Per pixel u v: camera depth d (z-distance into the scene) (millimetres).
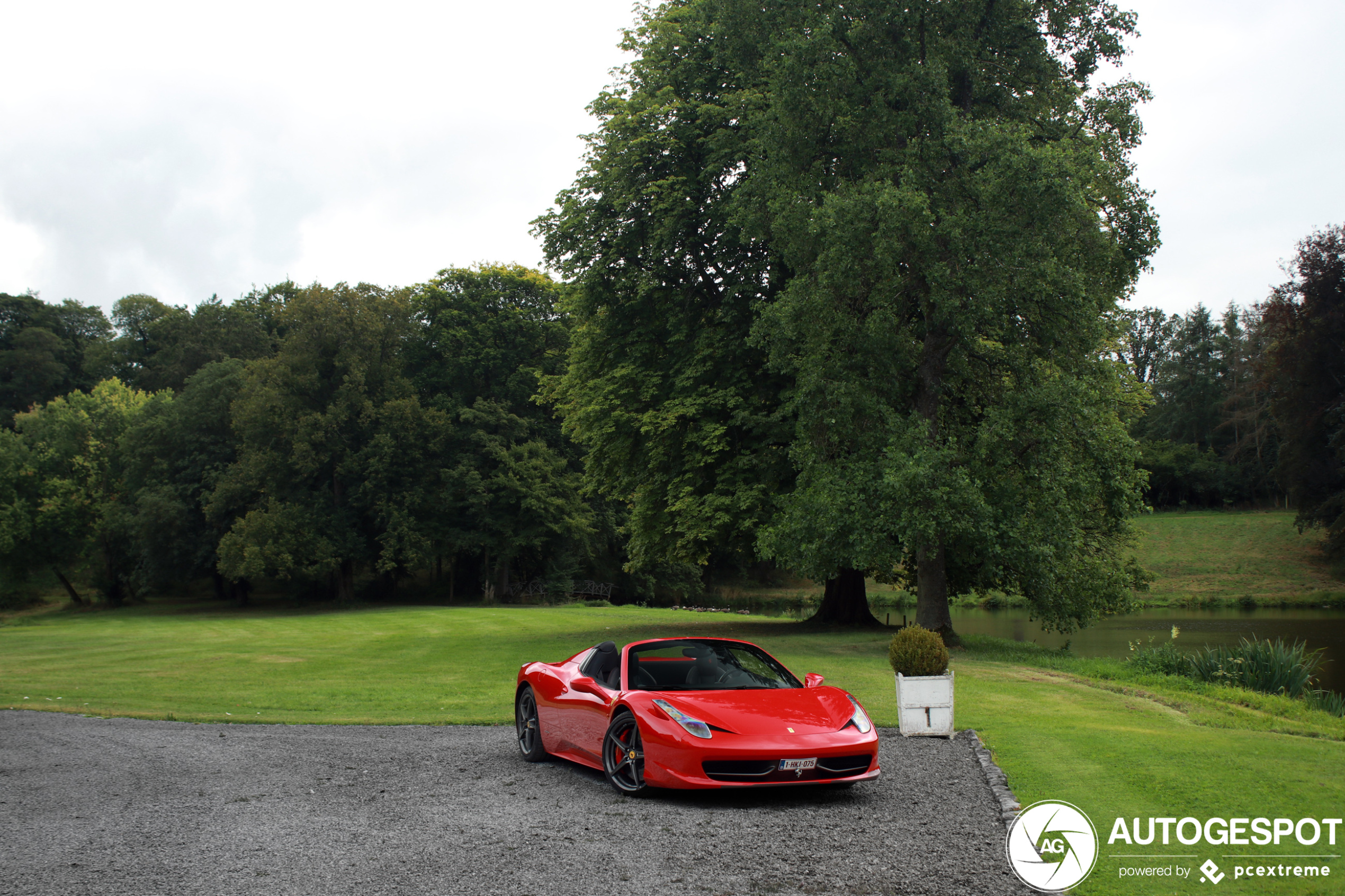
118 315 88375
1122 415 28562
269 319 75125
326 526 53156
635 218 27062
